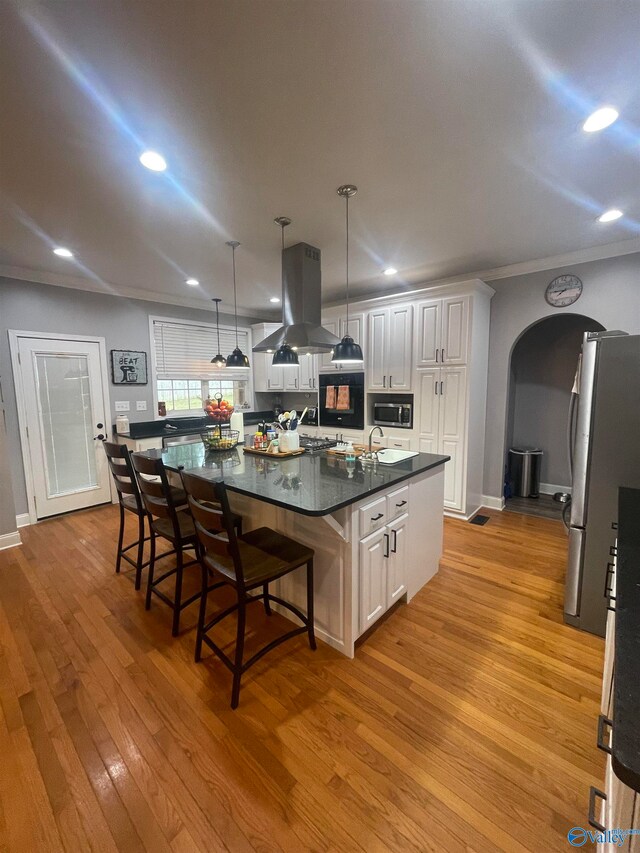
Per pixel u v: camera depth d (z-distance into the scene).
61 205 2.37
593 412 1.99
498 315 3.85
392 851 1.11
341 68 1.36
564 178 2.12
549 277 3.50
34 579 2.70
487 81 1.42
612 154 1.89
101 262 3.46
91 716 1.58
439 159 1.93
